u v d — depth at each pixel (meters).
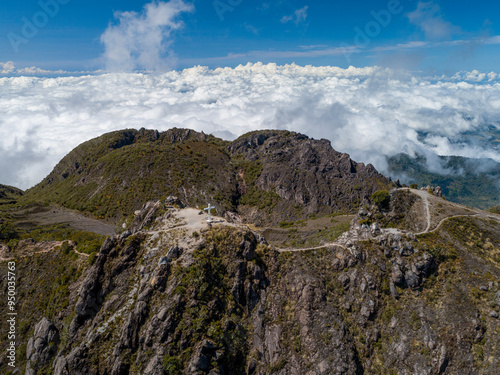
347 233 117.12
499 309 86.44
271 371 84.38
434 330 88.25
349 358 86.00
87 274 95.12
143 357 78.81
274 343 88.44
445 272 97.75
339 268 103.56
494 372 78.75
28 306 102.56
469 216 114.69
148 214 117.62
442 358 83.06
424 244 103.31
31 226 187.75
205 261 91.44
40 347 88.56
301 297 95.69
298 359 86.25
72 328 87.94
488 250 101.69
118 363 78.75
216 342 80.50
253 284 95.81
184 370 76.31
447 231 109.38
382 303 97.25
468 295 91.44
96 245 109.06
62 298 97.00
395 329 92.19
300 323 92.19
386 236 106.81
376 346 91.12
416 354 86.25
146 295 86.50
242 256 97.88
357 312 95.69
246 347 86.56
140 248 98.62
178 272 89.12
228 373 80.31
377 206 130.12
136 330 82.50
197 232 100.75
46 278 106.69
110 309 88.44
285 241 152.75
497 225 110.00
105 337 82.75
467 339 84.31
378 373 87.44
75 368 79.12
